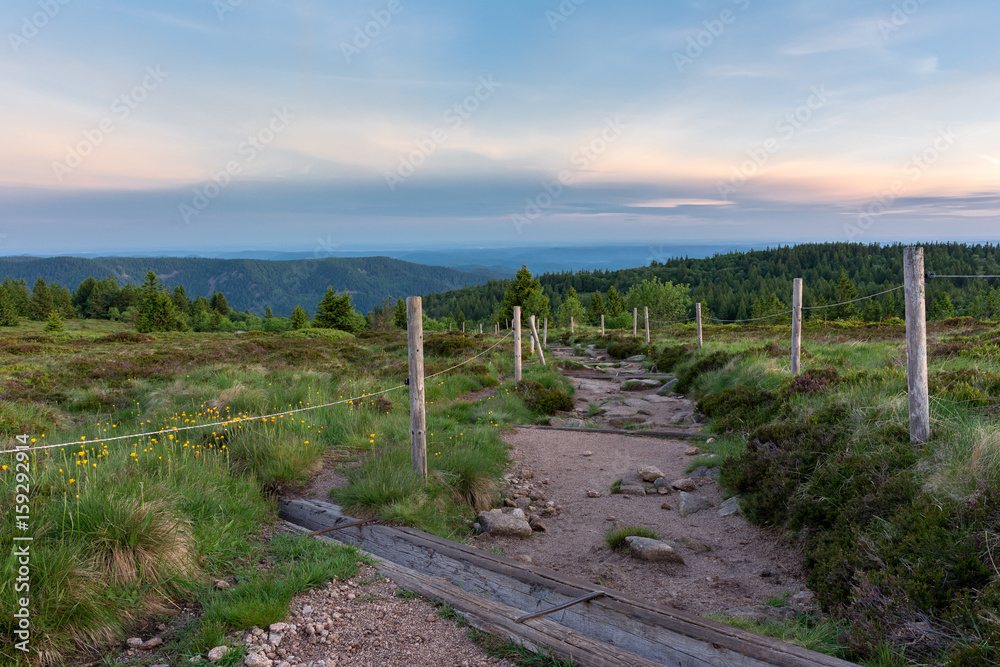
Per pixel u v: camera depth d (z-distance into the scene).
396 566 4.29
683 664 3.11
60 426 9.98
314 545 4.73
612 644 3.37
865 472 5.28
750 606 4.30
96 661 3.00
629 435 10.75
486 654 3.13
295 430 8.22
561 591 3.81
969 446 4.99
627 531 5.80
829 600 4.02
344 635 3.32
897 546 3.96
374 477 6.14
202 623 3.36
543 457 9.39
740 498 6.57
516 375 15.16
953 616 3.23
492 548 5.59
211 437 7.76
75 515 3.95
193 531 4.40
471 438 8.98
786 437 6.73
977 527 3.80
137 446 6.59
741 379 12.28
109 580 3.54
